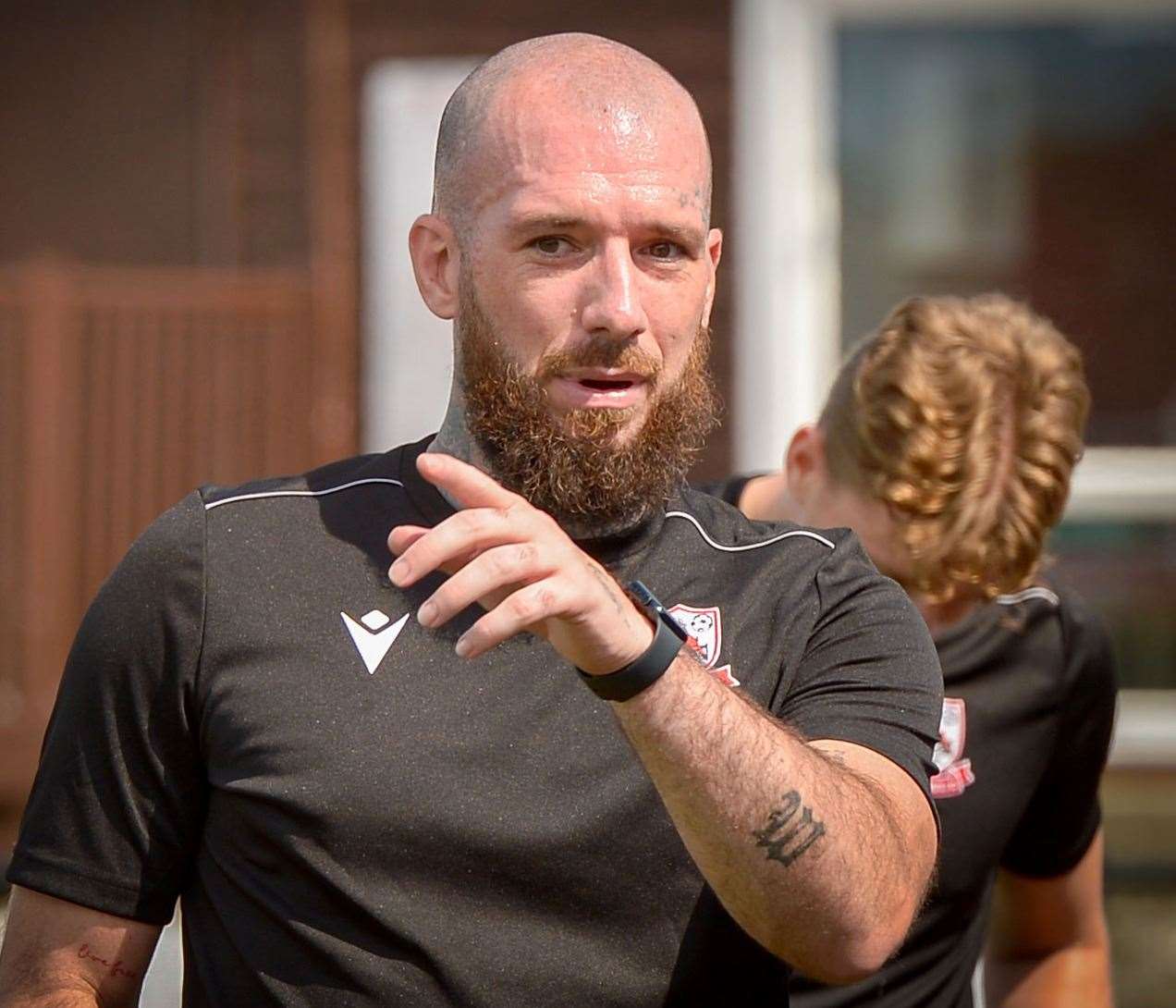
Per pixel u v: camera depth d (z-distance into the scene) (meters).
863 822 6.46
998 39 25.22
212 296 24.69
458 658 7.29
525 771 7.09
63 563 24.48
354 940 6.98
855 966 6.57
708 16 24.70
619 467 7.32
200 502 7.68
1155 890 23.59
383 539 7.60
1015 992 11.03
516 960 6.94
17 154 25.89
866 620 7.48
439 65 24.77
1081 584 25.80
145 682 7.35
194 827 7.48
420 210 24.81
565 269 7.30
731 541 7.86
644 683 6.13
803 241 24.91
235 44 25.44
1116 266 25.28
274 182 25.47
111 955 7.44
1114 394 25.36
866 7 25.00
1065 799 10.56
